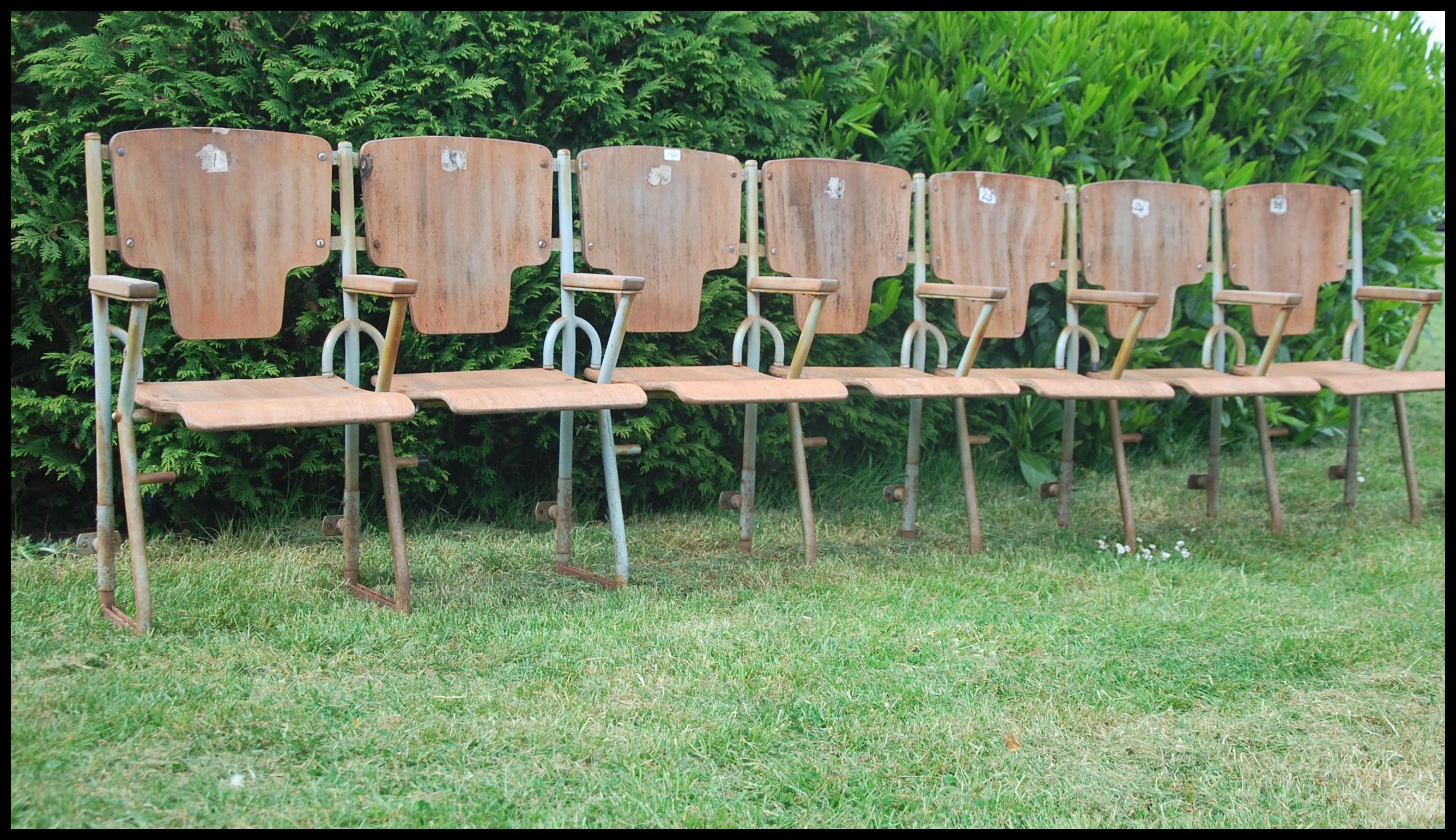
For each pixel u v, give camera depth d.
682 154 3.27
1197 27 4.88
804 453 3.48
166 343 3.29
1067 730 2.24
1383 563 3.54
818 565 3.38
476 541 3.56
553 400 2.70
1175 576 3.32
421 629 2.60
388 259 2.90
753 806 1.90
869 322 4.11
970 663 2.53
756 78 3.84
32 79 3.13
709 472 3.95
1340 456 5.13
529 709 2.20
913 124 4.16
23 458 3.29
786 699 2.30
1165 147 4.77
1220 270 4.03
